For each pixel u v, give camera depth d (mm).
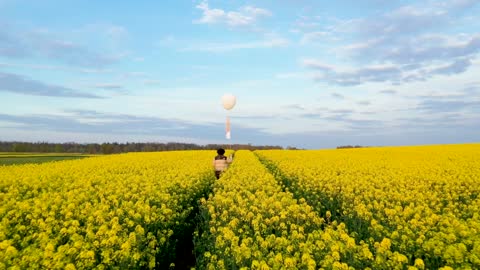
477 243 6715
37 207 9875
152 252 7258
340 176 16906
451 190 14227
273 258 6348
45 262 5875
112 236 7160
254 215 9984
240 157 32438
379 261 6301
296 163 23953
